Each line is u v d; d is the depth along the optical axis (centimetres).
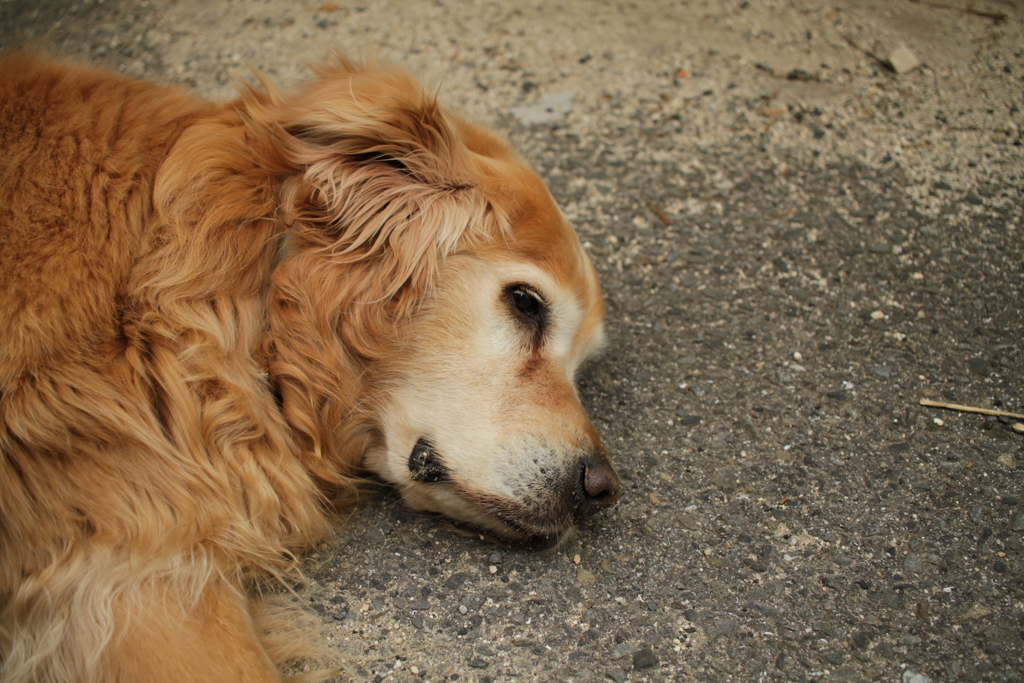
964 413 92
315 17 132
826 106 118
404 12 134
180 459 79
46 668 76
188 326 79
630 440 90
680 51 126
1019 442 90
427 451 84
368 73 87
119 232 79
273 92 85
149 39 125
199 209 80
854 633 80
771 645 79
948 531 84
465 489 83
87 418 77
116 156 80
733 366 95
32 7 131
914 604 81
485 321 83
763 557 83
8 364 75
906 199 108
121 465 77
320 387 83
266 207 82
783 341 97
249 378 82
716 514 85
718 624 80
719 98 120
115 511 77
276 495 82
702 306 99
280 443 82
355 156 82
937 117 117
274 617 79
